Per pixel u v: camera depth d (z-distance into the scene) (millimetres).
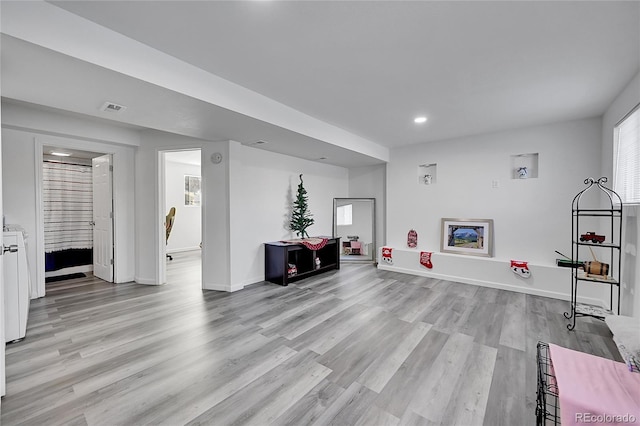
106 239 4285
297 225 4680
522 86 2520
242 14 1595
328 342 2367
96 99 2211
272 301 3379
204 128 3045
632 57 2023
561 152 3543
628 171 2568
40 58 1600
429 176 4711
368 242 5660
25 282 2449
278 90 2631
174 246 7215
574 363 1407
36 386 1785
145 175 4145
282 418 1527
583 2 1483
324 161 5246
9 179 3271
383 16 1610
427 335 2492
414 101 2875
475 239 4164
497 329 2611
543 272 3553
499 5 1516
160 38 1828
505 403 1646
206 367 2002
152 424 1483
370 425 1480
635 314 2330
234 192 3812
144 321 2793
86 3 1496
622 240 2664
